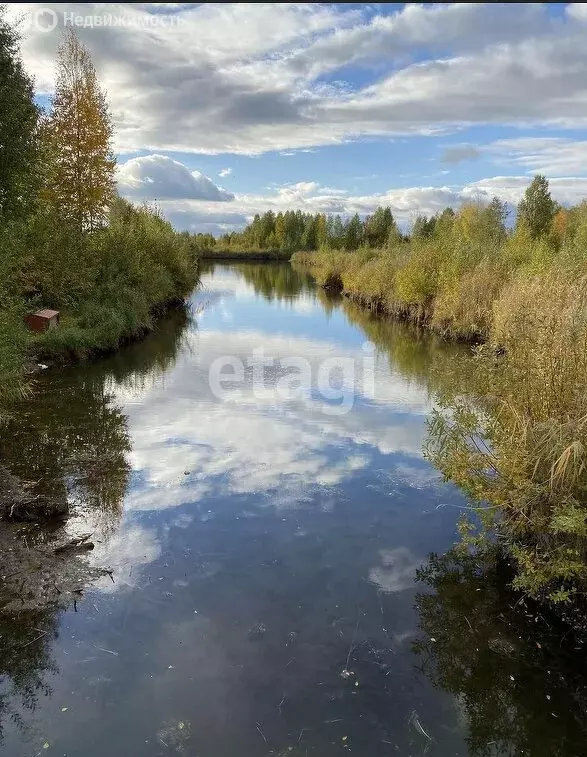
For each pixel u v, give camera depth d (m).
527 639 4.27
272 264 74.44
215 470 7.14
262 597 4.63
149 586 4.71
